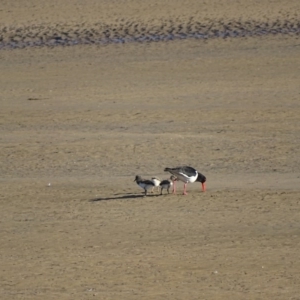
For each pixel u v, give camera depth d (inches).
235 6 5826.8
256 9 5733.3
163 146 2989.7
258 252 1766.7
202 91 4072.3
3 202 2335.1
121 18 5703.7
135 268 1678.2
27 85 4352.9
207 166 2731.3
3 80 4488.2
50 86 4306.1
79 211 2190.0
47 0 6190.9
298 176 2544.3
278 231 1934.1
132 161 2822.3
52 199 2348.7
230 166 2721.5
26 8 6013.8
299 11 5649.6
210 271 1644.9
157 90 4121.6
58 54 5036.9
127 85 4256.9
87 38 5354.3
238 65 4586.6
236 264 1685.5
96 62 4803.2
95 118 3563.0
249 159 2805.1
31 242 1911.9
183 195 2320.4
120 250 1814.7
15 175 2701.8
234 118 3481.8
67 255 1791.3
